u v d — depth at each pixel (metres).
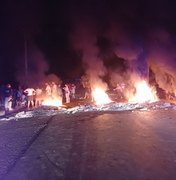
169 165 7.64
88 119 16.33
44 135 12.52
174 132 11.61
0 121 17.56
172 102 22.66
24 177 7.45
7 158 9.29
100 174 7.28
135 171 7.33
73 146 10.23
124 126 13.44
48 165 8.30
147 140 10.48
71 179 7.10
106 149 9.57
